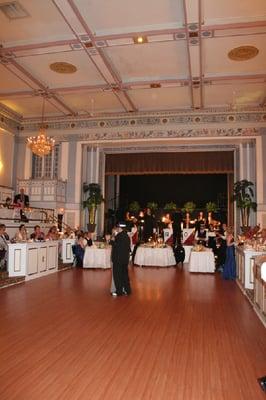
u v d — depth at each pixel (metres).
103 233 16.78
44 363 3.75
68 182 15.02
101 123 14.86
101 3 7.35
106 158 17.20
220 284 8.65
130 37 8.59
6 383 3.29
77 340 4.48
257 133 13.55
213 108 13.76
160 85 11.53
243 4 7.33
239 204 13.49
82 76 11.06
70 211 14.88
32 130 15.48
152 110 14.16
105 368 3.65
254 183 14.18
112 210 18.48
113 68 10.40
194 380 3.40
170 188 20.59
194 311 6.02
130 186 21.09
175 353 4.09
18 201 13.16
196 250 10.81
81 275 9.66
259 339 4.62
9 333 4.71
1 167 14.41
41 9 7.62
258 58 9.68
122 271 7.22
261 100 12.91
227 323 5.34
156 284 8.52
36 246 9.18
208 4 7.33
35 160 15.48
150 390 3.19
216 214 18.42
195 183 20.28
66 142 15.18
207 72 10.59
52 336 4.62
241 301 6.82
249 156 14.48
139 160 16.88
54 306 6.19
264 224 13.19
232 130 13.75
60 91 12.12
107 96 12.68
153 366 3.71
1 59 9.78
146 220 14.84
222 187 19.89
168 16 7.82
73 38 8.72
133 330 4.93
